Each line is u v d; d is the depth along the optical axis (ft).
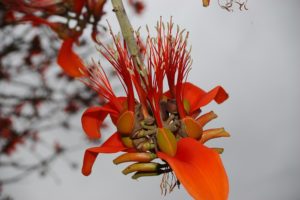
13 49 3.56
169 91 1.90
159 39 1.81
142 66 1.80
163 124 1.81
